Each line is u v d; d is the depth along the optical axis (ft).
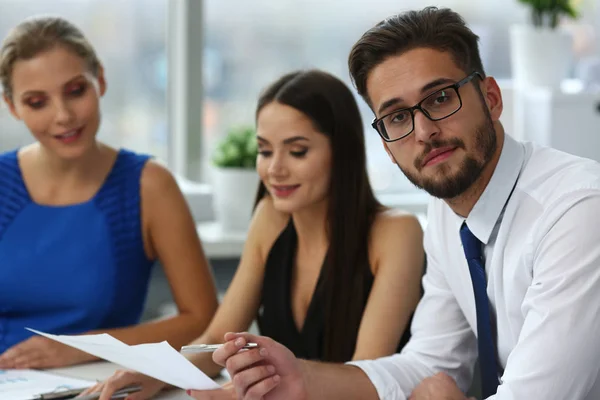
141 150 12.54
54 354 7.23
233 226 11.41
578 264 5.02
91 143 7.75
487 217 5.69
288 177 7.17
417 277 7.13
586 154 12.01
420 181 5.42
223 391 5.64
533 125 12.26
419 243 7.23
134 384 6.26
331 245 7.25
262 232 7.76
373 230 7.27
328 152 7.20
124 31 12.20
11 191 8.14
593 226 5.05
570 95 11.86
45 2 11.79
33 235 8.02
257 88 12.71
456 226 6.16
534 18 12.67
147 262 8.44
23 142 11.77
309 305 7.34
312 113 7.08
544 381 5.00
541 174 5.54
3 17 11.62
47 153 8.01
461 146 5.31
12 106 7.74
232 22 12.49
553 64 12.35
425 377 6.33
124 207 8.17
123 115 12.39
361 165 7.32
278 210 7.45
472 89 5.36
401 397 6.14
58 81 7.41
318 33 12.84
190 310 8.25
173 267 8.32
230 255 11.03
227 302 7.75
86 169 8.13
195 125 12.46
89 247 7.99
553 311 5.05
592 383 5.09
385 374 6.19
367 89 5.56
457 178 5.34
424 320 6.56
